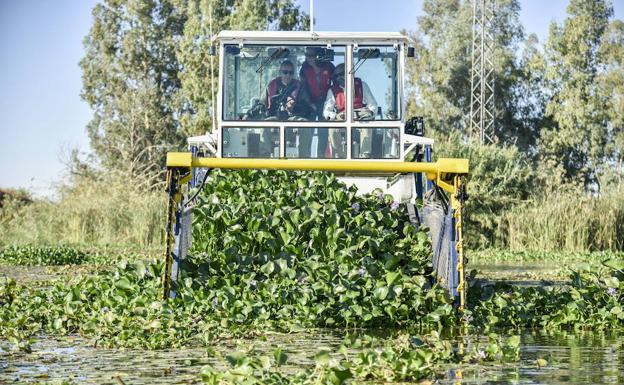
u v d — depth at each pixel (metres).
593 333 11.98
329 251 13.29
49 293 14.41
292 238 13.41
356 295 12.17
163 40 83.69
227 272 12.89
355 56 16.42
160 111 77.62
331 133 16.31
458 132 46.31
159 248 36.50
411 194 15.26
